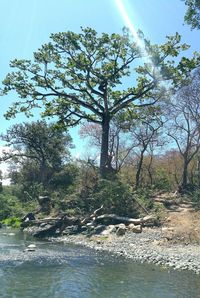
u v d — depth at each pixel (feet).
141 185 136.36
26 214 124.26
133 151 163.12
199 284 45.93
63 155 229.45
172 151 162.61
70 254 64.95
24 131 222.69
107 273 51.03
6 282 45.42
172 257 60.54
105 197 100.22
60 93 134.10
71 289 43.34
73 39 127.24
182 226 84.02
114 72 130.52
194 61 125.90
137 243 74.59
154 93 134.82
